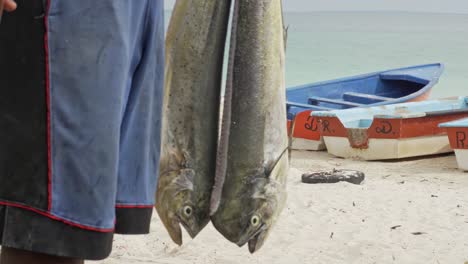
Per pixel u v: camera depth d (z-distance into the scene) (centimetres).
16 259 202
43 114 197
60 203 198
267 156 280
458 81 3669
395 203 840
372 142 1282
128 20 209
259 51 276
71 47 198
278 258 591
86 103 199
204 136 277
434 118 1320
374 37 7362
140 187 231
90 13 200
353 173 985
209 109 277
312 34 7688
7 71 199
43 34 196
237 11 264
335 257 609
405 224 735
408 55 5100
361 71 3997
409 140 1289
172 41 276
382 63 4475
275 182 283
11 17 197
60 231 198
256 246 288
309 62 4406
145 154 231
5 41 198
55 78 197
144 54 228
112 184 204
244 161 278
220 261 564
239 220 280
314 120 1371
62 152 198
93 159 200
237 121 277
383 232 698
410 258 613
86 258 201
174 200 276
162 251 582
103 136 201
